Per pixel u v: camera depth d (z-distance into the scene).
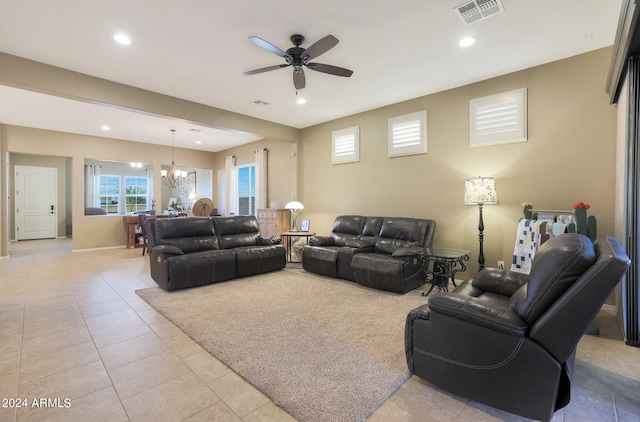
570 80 3.35
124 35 2.90
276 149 7.16
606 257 1.33
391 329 2.68
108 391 1.81
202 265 3.98
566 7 2.50
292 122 6.04
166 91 4.34
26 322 2.84
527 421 1.55
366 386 1.85
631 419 1.58
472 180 3.69
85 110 5.12
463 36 2.95
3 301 3.44
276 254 4.88
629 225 2.43
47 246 7.69
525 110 3.64
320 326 2.74
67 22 2.68
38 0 2.38
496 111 3.85
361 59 3.40
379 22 2.72
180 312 3.08
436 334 1.78
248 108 5.14
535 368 1.48
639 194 2.37
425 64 3.52
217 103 4.87
